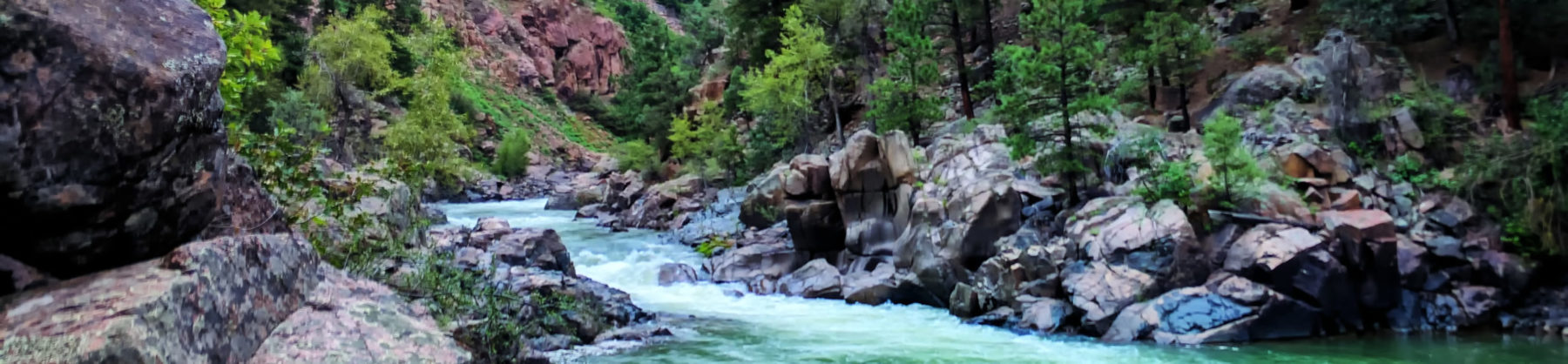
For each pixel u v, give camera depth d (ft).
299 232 23.91
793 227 72.49
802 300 61.31
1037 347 43.78
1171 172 50.96
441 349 15.14
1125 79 68.44
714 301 60.80
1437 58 73.51
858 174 69.67
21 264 10.73
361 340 14.12
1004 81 61.87
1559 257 49.01
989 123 76.95
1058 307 48.52
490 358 22.52
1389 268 46.93
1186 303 45.29
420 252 31.83
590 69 325.21
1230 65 85.97
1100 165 60.70
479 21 286.25
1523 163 51.11
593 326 43.80
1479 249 50.08
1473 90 67.82
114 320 9.55
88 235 11.18
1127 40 85.15
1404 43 78.23
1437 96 65.16
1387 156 60.54
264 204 19.07
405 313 16.75
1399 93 65.72
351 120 123.95
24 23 9.95
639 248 85.20
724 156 128.16
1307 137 62.28
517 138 198.29
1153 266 47.44
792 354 42.16
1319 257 45.19
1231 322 44.19
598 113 295.69
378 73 115.44
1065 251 50.83
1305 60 72.38
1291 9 92.68
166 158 12.24
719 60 182.60
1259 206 50.08
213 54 13.26
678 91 173.58
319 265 17.70
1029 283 50.85
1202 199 50.60
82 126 10.55
